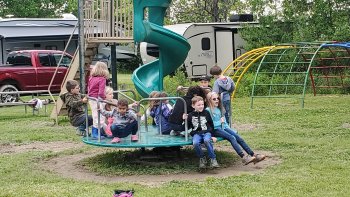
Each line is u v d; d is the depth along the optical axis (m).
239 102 19.86
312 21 26.97
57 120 15.82
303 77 23.12
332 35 25.92
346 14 26.75
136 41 13.84
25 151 11.48
